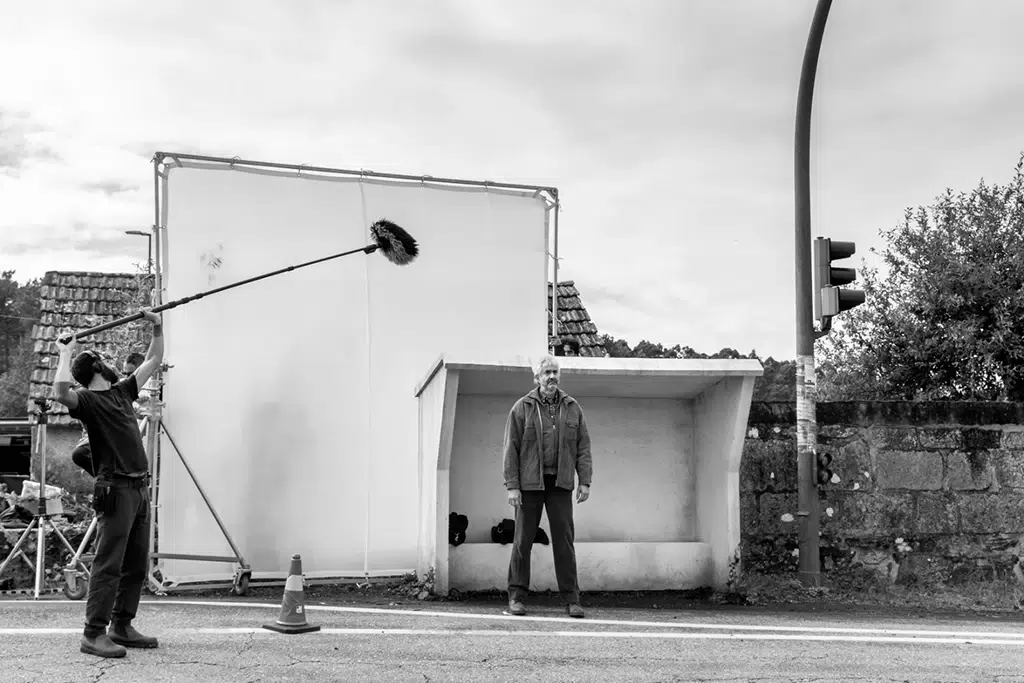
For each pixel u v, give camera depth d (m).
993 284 13.70
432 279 9.74
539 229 10.21
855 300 9.02
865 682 5.33
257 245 9.19
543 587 8.54
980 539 9.90
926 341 13.97
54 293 18.50
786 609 8.17
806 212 9.30
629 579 8.72
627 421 9.39
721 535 8.79
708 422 9.12
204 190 9.08
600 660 5.68
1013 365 13.58
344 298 9.41
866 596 8.97
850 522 9.74
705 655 5.91
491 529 9.01
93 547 8.87
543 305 10.15
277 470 9.00
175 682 4.87
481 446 9.15
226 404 8.91
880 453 9.85
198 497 8.73
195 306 8.91
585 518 9.21
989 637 6.98
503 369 8.10
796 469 9.70
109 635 5.67
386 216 9.66
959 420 9.98
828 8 8.91
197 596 8.35
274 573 8.91
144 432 8.49
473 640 6.18
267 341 9.10
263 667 5.25
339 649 5.80
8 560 7.98
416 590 8.39
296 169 9.40
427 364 9.61
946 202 14.41
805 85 9.20
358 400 9.33
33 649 5.58
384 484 9.31
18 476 16.48
